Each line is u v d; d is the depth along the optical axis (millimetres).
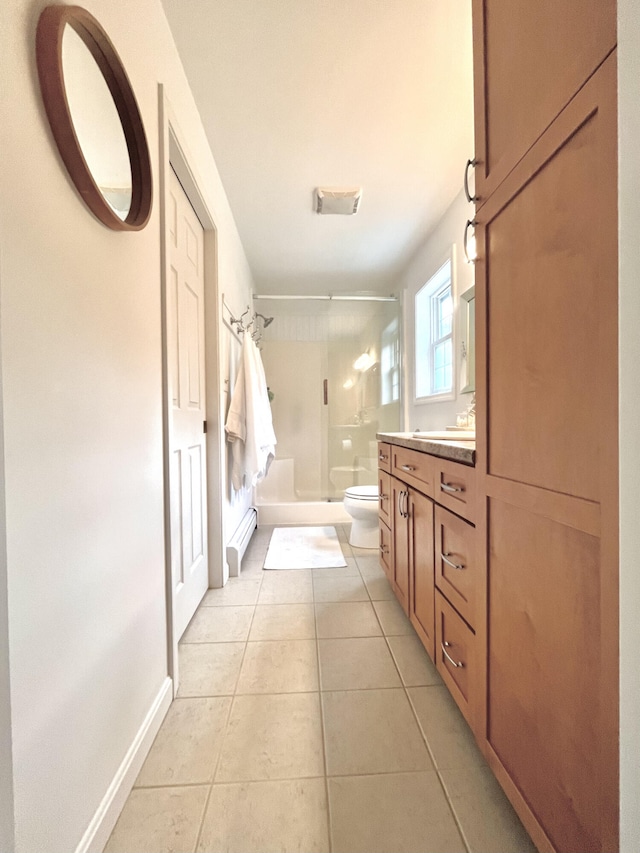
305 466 3984
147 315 1107
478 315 966
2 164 568
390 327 3686
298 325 4051
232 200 2309
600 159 544
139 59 1079
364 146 1860
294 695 1255
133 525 997
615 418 520
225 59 1409
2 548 559
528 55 733
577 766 616
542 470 706
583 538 596
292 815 871
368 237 2775
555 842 673
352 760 1012
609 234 528
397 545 1803
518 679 794
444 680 1221
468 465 1038
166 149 1230
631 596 474
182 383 1624
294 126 1731
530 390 744
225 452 2250
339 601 1919
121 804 877
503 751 857
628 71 457
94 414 814
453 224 2338
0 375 562
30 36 629
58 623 682
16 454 588
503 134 838
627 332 470
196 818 865
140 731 1008
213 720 1150
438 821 858
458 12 1260
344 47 1367
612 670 531
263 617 1761
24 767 592
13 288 588
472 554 1012
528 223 743
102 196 787
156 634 1143
